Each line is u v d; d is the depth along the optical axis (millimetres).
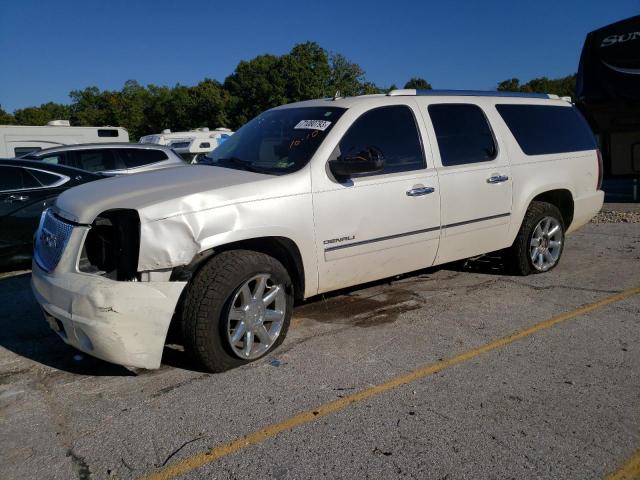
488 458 2877
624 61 11430
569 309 5094
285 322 4172
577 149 6406
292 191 4090
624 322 4750
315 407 3396
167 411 3381
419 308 5164
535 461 2852
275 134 4816
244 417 3293
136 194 3746
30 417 3363
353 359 4066
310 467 2820
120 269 3574
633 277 6082
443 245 5121
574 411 3322
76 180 7484
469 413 3311
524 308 5137
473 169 5262
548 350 4203
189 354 3795
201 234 3650
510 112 5855
